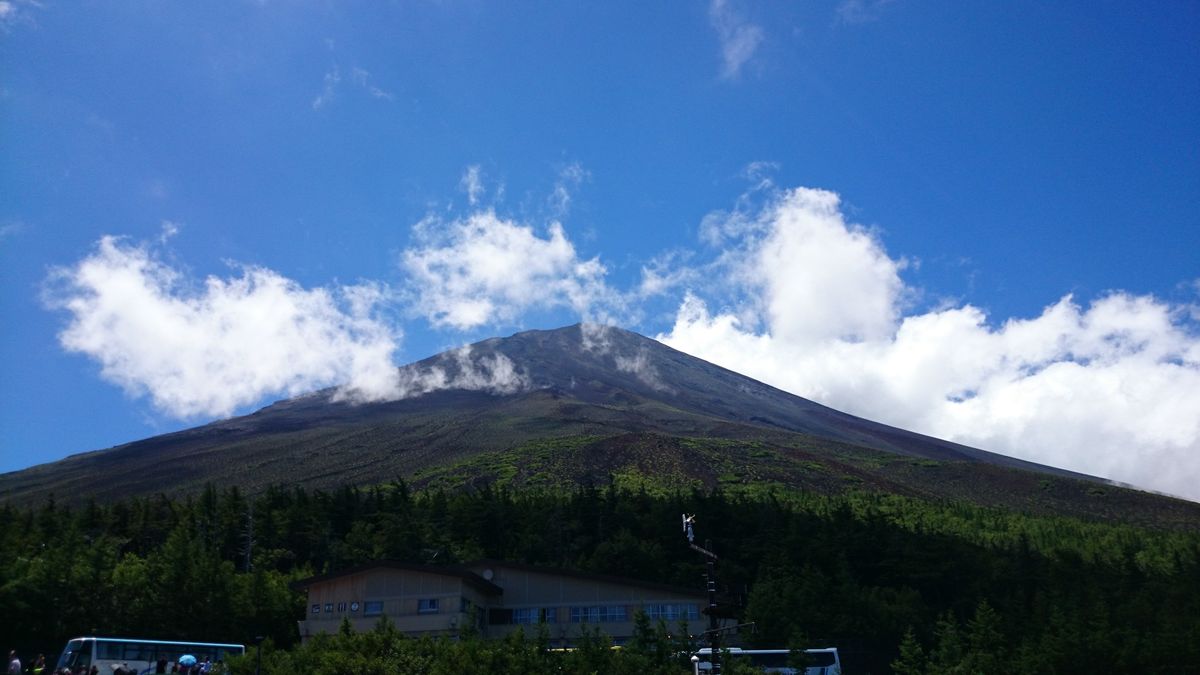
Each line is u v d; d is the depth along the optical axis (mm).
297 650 63000
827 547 110938
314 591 84312
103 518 130500
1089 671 80938
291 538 126438
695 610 83375
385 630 65250
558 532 123625
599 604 83688
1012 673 80125
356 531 126062
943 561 113125
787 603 89125
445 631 77938
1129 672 81750
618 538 114438
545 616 83562
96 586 88062
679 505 127250
